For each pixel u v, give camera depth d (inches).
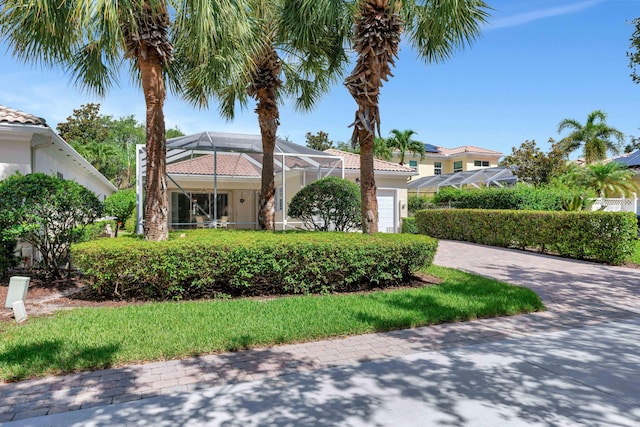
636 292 297.0
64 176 531.2
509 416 119.3
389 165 796.6
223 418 116.9
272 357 165.2
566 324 217.6
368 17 313.0
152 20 265.6
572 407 125.0
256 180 757.9
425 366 156.6
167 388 136.3
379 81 324.2
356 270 279.3
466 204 722.2
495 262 435.5
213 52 265.3
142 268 242.7
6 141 356.8
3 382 140.7
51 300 256.1
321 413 120.1
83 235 322.3
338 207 445.1
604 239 419.5
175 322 200.4
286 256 263.1
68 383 139.7
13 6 215.3
